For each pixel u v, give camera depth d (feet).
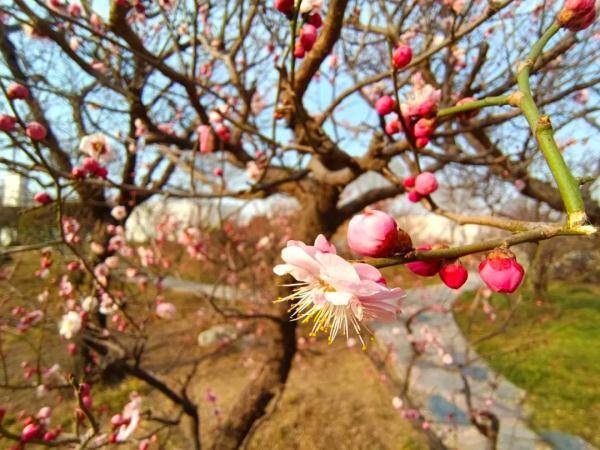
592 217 9.31
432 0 9.02
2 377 14.12
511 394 15.65
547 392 15.56
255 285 17.79
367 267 2.14
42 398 13.84
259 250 21.06
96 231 14.42
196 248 13.30
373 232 2.13
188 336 20.22
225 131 7.98
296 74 5.69
